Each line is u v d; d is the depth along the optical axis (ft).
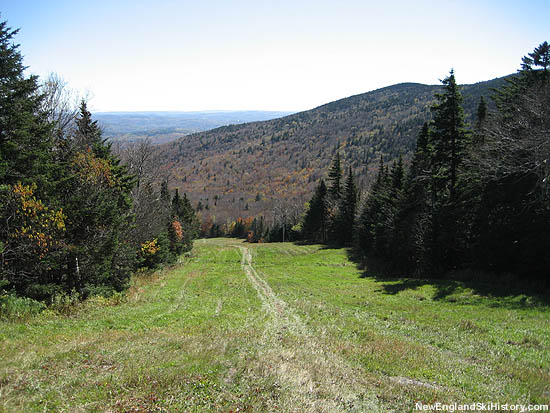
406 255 104.17
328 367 28.09
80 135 73.87
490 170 73.10
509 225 73.61
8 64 46.93
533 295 58.49
